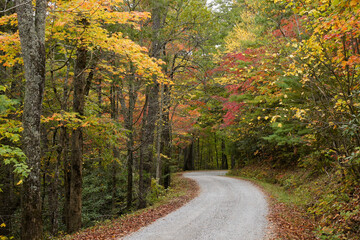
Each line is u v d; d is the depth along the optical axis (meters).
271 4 10.12
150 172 15.23
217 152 47.62
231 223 8.61
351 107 5.41
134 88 12.94
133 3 12.16
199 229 8.02
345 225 6.73
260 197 13.70
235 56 14.00
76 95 9.77
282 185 18.53
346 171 7.94
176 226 8.45
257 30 14.30
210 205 11.89
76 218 9.62
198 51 18.61
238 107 15.75
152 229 8.18
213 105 27.03
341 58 5.26
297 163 19.62
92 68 10.41
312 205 10.48
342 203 7.94
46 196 15.47
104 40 7.96
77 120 8.42
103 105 14.98
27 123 5.90
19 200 13.03
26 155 5.88
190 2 13.99
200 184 20.64
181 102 18.41
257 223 8.51
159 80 9.23
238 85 11.93
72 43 8.48
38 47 6.01
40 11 6.13
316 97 7.09
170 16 14.88
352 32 4.91
